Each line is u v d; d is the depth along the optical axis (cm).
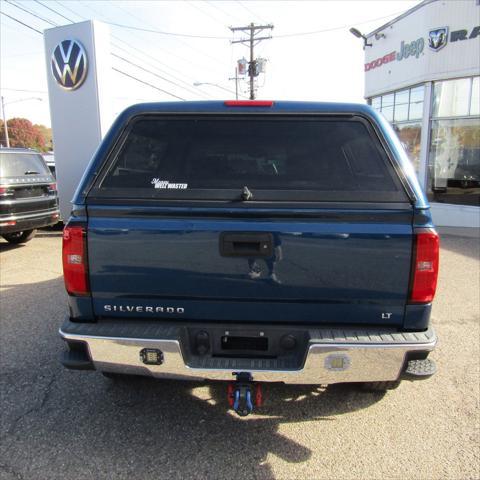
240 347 270
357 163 267
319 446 288
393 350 250
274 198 257
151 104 282
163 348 256
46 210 899
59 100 1045
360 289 254
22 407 329
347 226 251
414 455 279
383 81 1380
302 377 254
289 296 258
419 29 1159
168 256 258
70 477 260
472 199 1127
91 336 260
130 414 321
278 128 279
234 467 269
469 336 458
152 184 268
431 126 1167
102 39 1013
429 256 249
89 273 265
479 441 293
